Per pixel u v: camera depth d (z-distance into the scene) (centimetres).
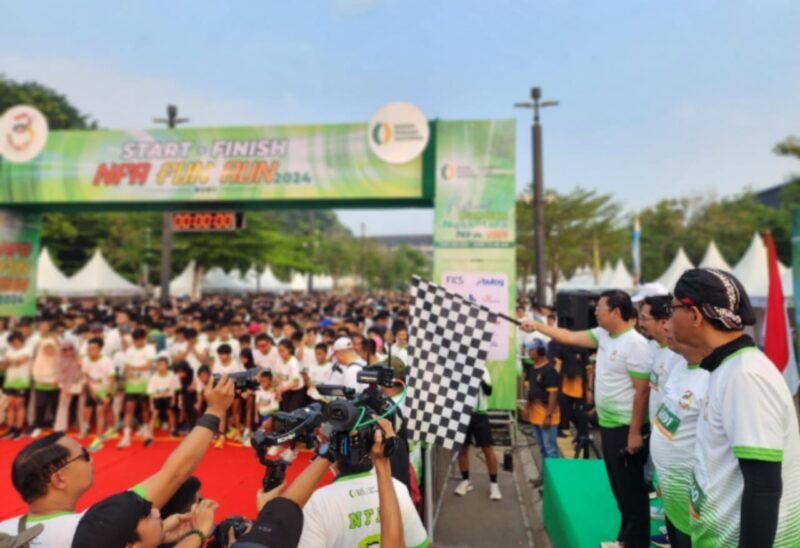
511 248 902
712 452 202
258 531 175
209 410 219
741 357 194
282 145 1005
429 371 362
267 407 772
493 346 862
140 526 191
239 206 1074
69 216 3478
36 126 1029
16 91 4062
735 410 187
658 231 3847
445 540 507
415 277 371
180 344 891
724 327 201
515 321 375
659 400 332
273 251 2947
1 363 873
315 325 1159
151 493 196
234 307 1510
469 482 636
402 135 953
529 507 589
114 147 1034
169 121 1706
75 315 1073
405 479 326
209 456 745
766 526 174
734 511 194
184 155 1022
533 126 1418
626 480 343
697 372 256
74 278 2245
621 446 348
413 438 356
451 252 911
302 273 4441
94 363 836
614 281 2092
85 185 1036
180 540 235
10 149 1027
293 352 801
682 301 208
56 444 211
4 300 1091
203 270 2850
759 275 1352
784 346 732
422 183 968
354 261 6444
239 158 1011
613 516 393
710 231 3647
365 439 194
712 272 207
